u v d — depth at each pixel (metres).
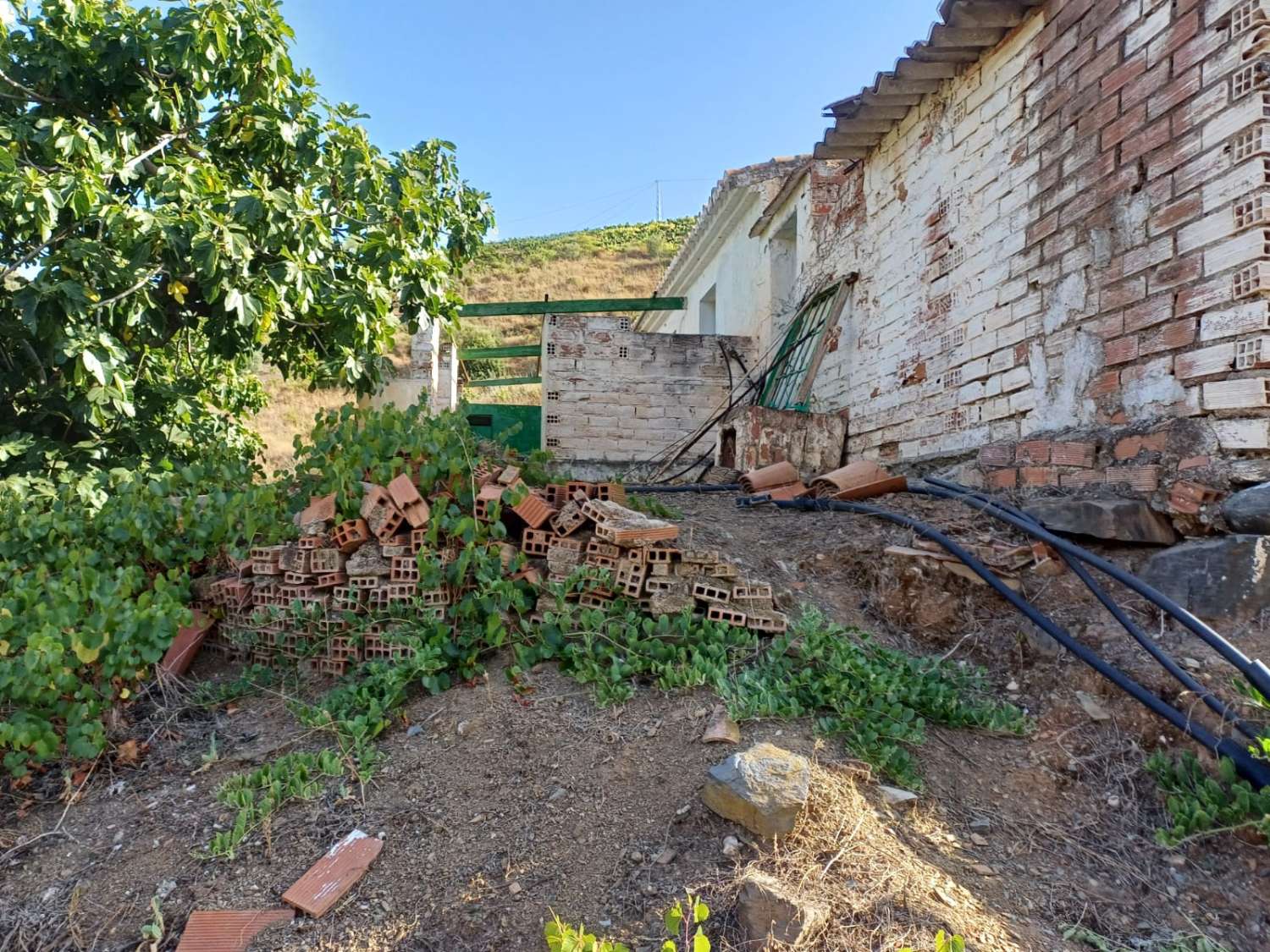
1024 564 3.70
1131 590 3.34
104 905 2.37
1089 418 4.02
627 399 8.86
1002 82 4.78
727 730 2.69
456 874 2.34
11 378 4.94
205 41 4.84
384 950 2.13
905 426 5.89
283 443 10.34
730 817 2.31
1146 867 2.40
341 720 3.00
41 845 2.67
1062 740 2.89
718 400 9.02
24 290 4.19
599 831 2.41
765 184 9.65
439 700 3.18
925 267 5.64
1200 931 2.17
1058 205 4.26
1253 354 3.10
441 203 6.23
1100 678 3.02
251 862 2.47
